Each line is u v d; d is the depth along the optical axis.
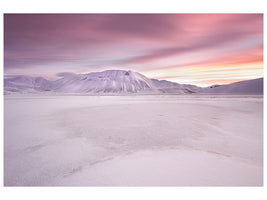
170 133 6.70
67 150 4.92
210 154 4.06
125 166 3.43
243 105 19.70
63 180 3.24
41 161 4.26
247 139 6.14
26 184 3.29
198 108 16.45
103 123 8.60
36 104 21.44
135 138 5.99
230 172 3.09
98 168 3.46
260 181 2.80
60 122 8.88
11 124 8.40
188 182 2.76
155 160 3.67
